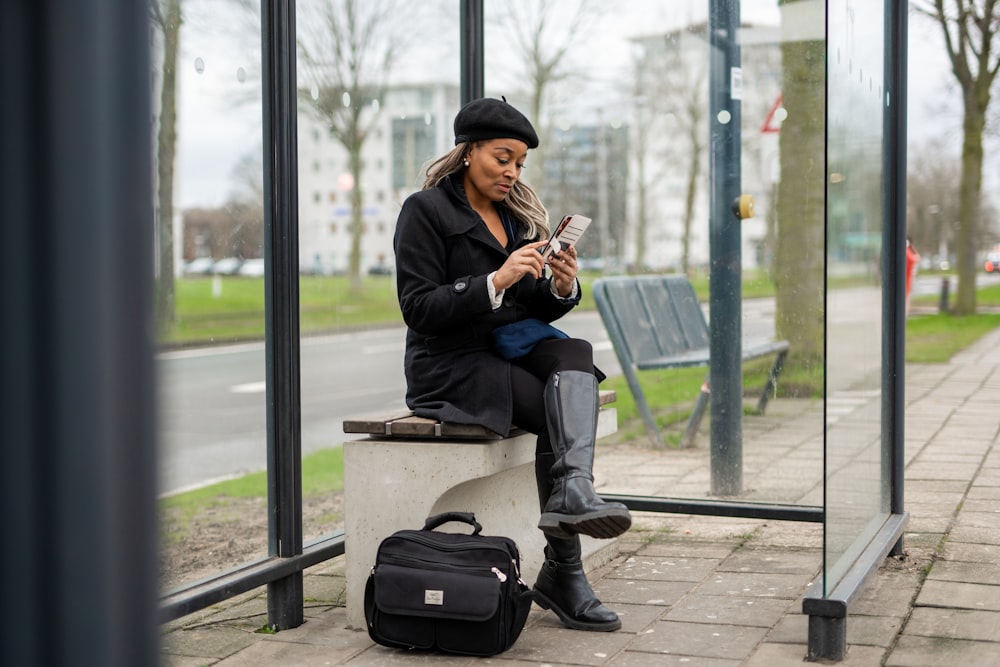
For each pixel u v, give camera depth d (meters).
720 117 4.92
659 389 6.20
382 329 8.33
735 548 3.96
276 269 3.06
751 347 5.56
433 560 2.81
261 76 3.10
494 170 3.17
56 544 0.76
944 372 11.05
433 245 3.11
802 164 5.48
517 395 3.05
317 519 4.65
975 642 2.77
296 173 3.12
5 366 0.76
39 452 0.76
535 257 2.97
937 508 4.48
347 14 5.06
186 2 3.22
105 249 0.76
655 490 4.97
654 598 3.31
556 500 2.83
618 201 8.32
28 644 0.76
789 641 2.84
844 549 2.84
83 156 0.75
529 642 2.92
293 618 3.10
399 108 5.49
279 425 3.08
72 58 0.75
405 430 3.04
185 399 3.58
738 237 4.86
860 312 3.03
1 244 0.75
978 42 17.81
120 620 0.78
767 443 5.82
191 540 4.04
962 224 21.09
